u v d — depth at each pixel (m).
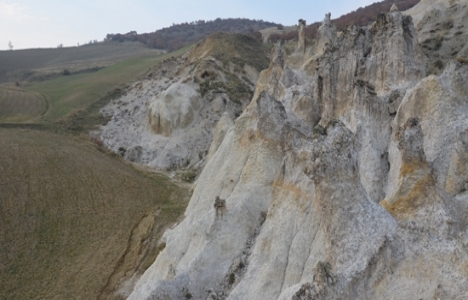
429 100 19.39
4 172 50.66
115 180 52.97
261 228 21.34
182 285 19.56
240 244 21.33
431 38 39.19
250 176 24.45
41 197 46.28
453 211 14.89
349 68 25.59
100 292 29.81
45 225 40.69
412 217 14.54
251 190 23.66
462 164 16.91
